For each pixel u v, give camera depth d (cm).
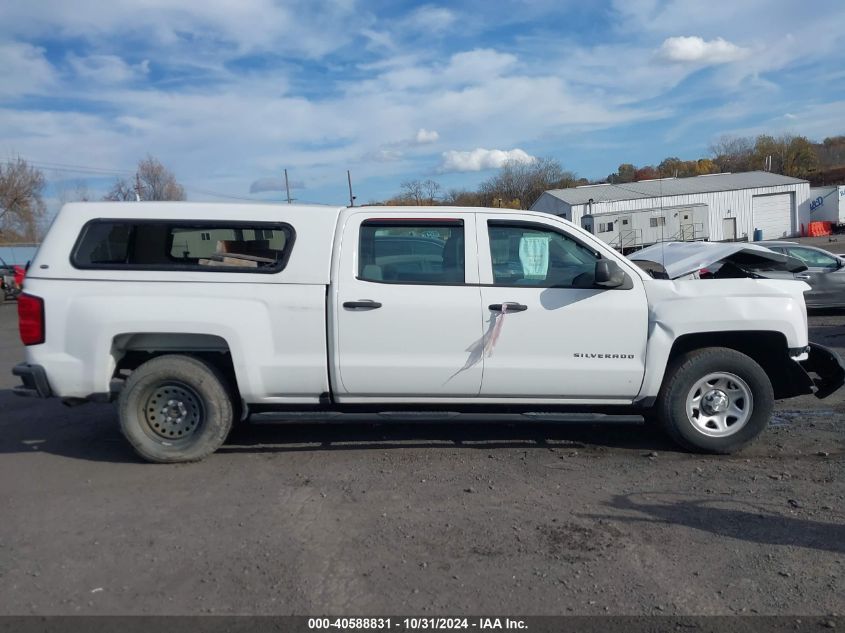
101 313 550
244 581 389
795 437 641
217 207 570
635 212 3703
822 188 5550
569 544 430
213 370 572
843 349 1045
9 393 865
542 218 576
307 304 555
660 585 382
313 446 621
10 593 379
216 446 578
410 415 599
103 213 565
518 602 365
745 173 5581
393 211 570
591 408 592
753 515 470
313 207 577
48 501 506
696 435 583
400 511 482
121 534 451
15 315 2109
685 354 583
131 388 565
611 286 558
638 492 512
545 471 557
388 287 559
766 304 571
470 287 562
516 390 571
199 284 555
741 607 359
